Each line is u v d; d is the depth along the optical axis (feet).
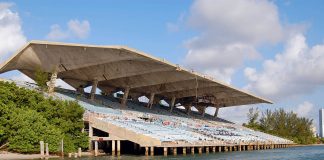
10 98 167.02
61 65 234.79
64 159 152.76
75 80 278.46
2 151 156.04
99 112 234.17
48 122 176.04
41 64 238.07
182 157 174.70
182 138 214.07
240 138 288.51
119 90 321.93
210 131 285.02
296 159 179.83
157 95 369.50
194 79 293.64
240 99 394.73
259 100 392.68
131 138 184.44
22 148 154.40
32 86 235.40
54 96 231.71
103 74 259.80
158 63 232.73
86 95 288.92
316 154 220.43
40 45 219.82
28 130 155.94
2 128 152.87
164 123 267.18
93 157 167.53
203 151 231.91
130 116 258.57
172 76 280.31
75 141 181.47
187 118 350.84
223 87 334.03
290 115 498.28
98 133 205.87
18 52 225.35
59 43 210.79
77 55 221.25
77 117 187.52
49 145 160.35
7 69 245.45
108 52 210.18
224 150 240.73
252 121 494.18
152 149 181.78
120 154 192.95
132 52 204.85
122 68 248.93
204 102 380.99
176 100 388.78
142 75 287.69
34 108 177.47
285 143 364.38
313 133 529.45
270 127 492.95
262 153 226.99
